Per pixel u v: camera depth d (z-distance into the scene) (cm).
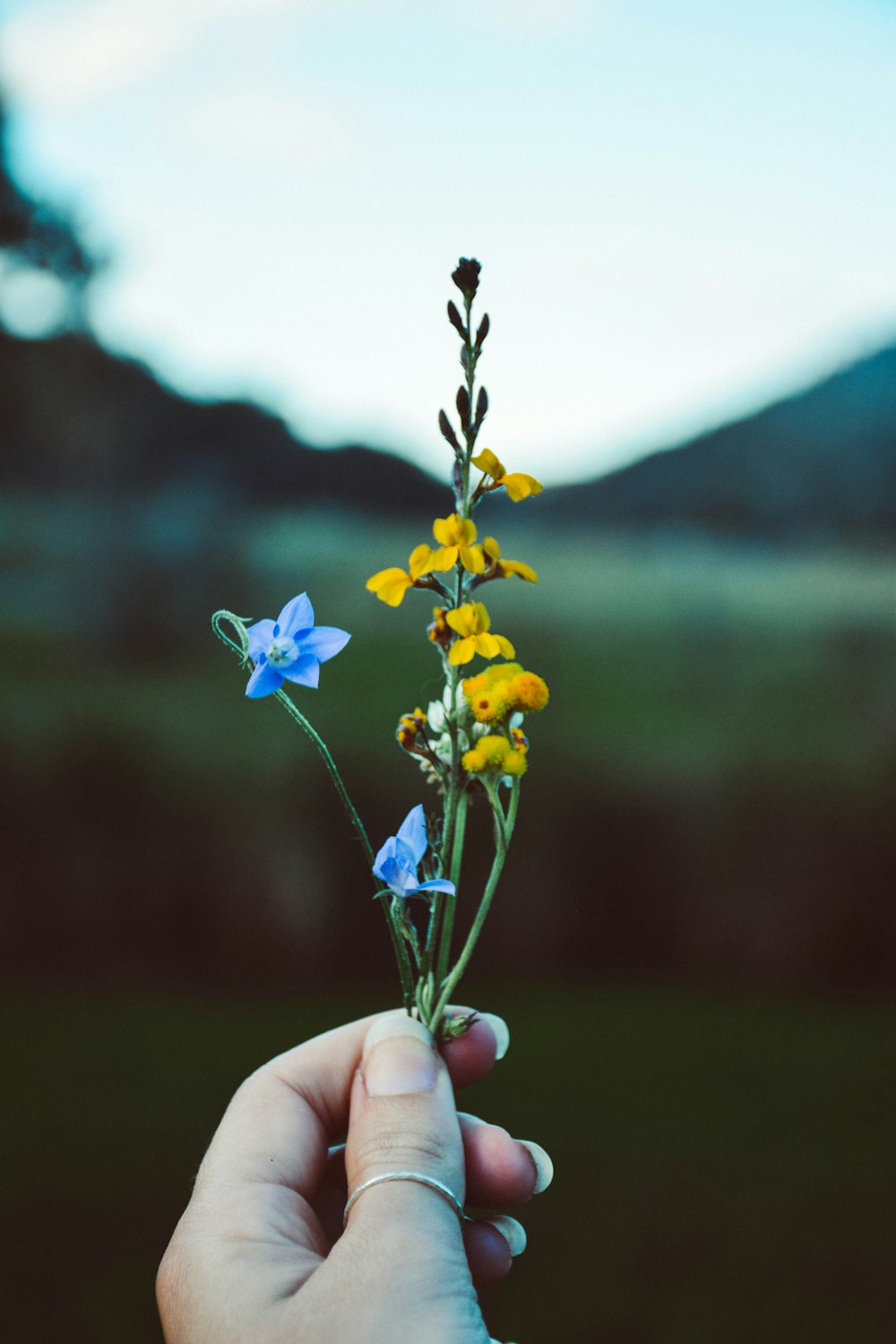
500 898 135
